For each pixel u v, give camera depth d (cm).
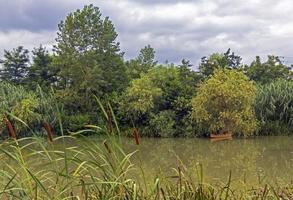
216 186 422
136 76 6203
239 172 1559
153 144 3569
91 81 5072
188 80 5222
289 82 4578
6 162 306
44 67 5616
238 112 4088
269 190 434
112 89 5316
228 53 6600
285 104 4297
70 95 5078
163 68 5088
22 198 291
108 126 323
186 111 4609
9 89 4428
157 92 4712
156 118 4519
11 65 6328
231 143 3481
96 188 321
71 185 315
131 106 4675
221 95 4069
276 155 2453
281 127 4284
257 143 3434
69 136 313
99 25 5400
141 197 323
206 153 2681
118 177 308
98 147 315
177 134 4506
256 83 5281
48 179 311
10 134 300
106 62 5338
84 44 5303
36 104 3506
